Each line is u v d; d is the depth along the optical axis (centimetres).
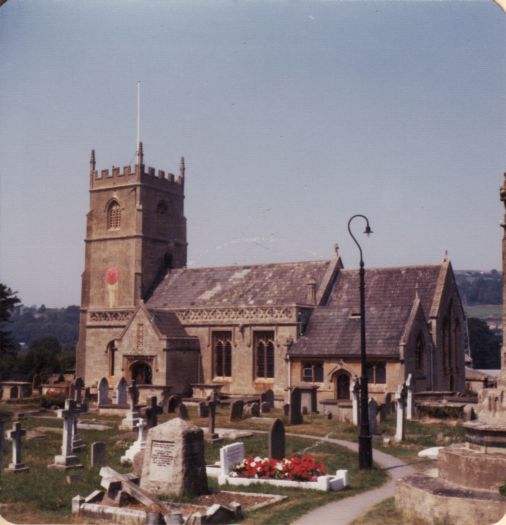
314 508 1972
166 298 6538
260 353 5691
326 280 5906
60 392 6203
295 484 2286
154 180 6931
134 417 3981
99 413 4759
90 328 6475
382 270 5928
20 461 2584
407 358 4928
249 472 2389
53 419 4600
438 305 5509
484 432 1762
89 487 2273
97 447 2745
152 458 2162
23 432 2612
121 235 6838
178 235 7188
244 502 2055
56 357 9569
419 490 1731
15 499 2088
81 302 6988
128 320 5925
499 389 1800
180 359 5747
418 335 5197
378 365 4994
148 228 6838
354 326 5266
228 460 2450
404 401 3438
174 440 2134
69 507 2009
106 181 6981
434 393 4822
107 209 6950
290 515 1877
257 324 5634
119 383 5103
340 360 5091
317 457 2931
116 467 2706
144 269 6750
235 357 5750
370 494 2197
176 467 2120
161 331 5694
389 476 2528
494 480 1692
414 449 3170
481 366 10700
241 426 4081
